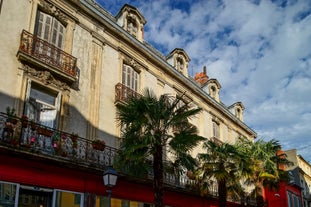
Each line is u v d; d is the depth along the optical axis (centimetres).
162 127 1184
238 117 2800
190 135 1155
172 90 1922
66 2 1384
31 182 1026
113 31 1574
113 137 1423
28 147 987
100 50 1486
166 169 1277
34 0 1256
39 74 1174
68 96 1269
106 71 1489
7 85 1078
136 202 1394
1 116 1010
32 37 1182
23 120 996
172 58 2050
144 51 1722
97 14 1496
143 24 1827
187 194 1688
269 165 1775
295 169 3622
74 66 1293
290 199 2942
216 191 1883
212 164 1511
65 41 1346
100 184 1244
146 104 1145
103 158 1253
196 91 2112
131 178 1306
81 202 1170
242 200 2191
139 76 1697
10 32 1135
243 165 1552
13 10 1167
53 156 1044
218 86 2486
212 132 2233
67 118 1241
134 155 1076
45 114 1190
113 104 1472
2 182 959
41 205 1065
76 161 1113
